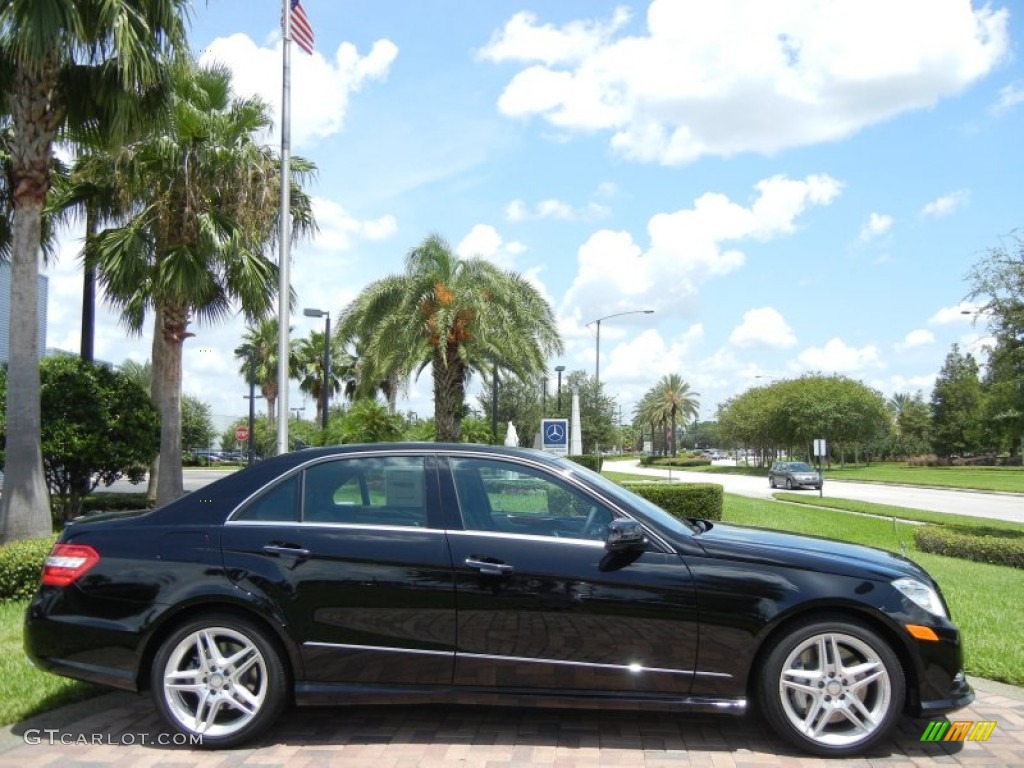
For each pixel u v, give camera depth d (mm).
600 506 4594
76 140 12047
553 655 4309
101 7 9984
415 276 20453
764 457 86625
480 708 4938
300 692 4379
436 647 4355
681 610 4273
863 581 4312
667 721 4742
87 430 13570
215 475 42969
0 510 10219
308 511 4629
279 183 16422
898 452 106938
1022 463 81000
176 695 4418
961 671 4410
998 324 13492
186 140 14469
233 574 4426
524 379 22438
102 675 4438
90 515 5109
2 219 13719
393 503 4648
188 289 14516
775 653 4273
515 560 4375
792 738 4258
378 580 4395
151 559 4496
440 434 20969
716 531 4895
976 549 11562
